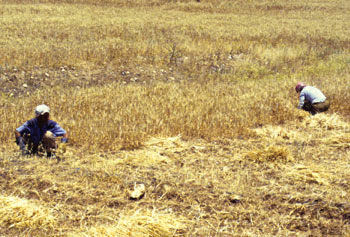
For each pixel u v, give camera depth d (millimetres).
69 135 7051
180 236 4133
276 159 6211
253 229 4281
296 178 5508
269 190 5145
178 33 21812
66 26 21828
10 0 33375
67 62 15008
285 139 7480
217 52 18422
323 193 5020
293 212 4621
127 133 7215
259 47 19219
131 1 37219
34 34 19141
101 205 4711
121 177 5445
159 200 4902
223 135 7598
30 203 4578
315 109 9062
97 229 4082
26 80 13133
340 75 13773
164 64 16484
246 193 5059
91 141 6945
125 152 6559
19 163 5848
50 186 5113
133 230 4098
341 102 9789
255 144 7156
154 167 5926
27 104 9500
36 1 34031
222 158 6422
